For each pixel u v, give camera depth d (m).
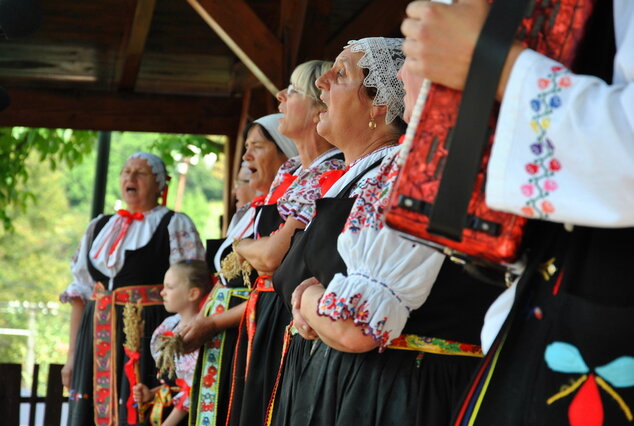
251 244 2.62
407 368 1.71
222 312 3.16
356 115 2.19
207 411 3.09
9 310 19.56
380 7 5.75
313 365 1.90
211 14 5.09
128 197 4.71
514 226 1.10
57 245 25.61
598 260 1.11
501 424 1.14
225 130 6.93
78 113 6.79
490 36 1.09
